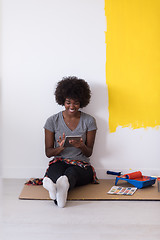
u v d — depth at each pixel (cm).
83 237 187
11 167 321
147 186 292
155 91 320
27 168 321
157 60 318
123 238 186
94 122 306
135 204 244
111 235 190
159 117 322
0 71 315
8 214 221
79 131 300
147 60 318
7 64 315
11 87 317
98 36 316
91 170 294
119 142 324
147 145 324
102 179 321
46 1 312
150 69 318
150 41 316
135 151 324
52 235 189
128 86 320
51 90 318
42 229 197
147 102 321
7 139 320
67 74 318
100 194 265
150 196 261
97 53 317
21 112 319
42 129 320
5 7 312
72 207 236
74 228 199
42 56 316
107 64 317
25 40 314
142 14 314
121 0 313
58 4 313
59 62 317
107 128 323
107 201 251
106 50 316
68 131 299
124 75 318
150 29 315
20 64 315
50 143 300
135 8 314
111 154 324
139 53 317
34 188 283
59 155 295
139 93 320
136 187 283
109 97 320
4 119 320
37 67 316
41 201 249
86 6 313
